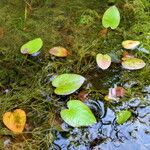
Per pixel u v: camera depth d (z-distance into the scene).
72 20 1.05
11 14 1.07
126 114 0.83
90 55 0.96
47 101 0.86
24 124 0.81
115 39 0.99
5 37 1.01
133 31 1.01
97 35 1.01
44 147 0.79
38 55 0.96
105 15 1.01
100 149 0.78
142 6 1.07
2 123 0.82
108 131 0.81
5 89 0.89
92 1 1.10
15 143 0.79
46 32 1.02
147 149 0.78
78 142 0.80
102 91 0.88
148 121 0.82
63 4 1.10
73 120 0.80
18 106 0.86
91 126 0.82
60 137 0.80
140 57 0.95
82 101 0.86
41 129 0.81
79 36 1.01
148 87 0.89
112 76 0.91
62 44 0.99
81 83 0.86
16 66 0.94
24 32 1.02
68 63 0.94
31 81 0.91
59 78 0.88
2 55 0.96
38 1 1.10
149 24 1.03
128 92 0.88
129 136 0.80
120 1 1.09
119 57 0.95
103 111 0.85
